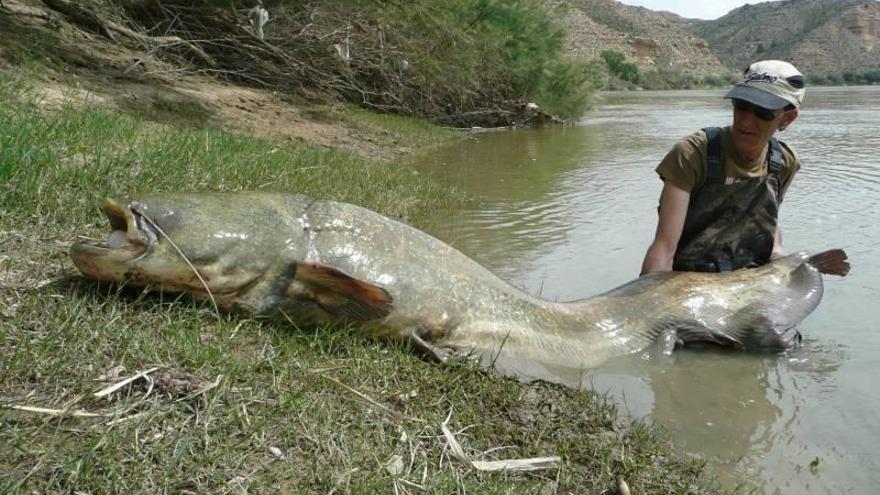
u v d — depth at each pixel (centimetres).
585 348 209
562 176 488
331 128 584
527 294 216
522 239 315
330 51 709
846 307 241
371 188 366
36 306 156
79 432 124
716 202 228
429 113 826
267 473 125
